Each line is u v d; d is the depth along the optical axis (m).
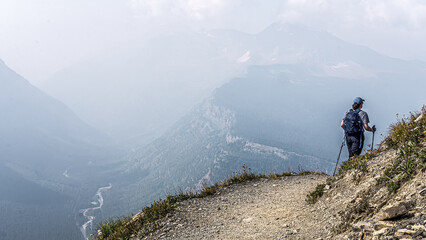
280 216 7.55
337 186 7.41
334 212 6.14
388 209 4.07
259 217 7.88
